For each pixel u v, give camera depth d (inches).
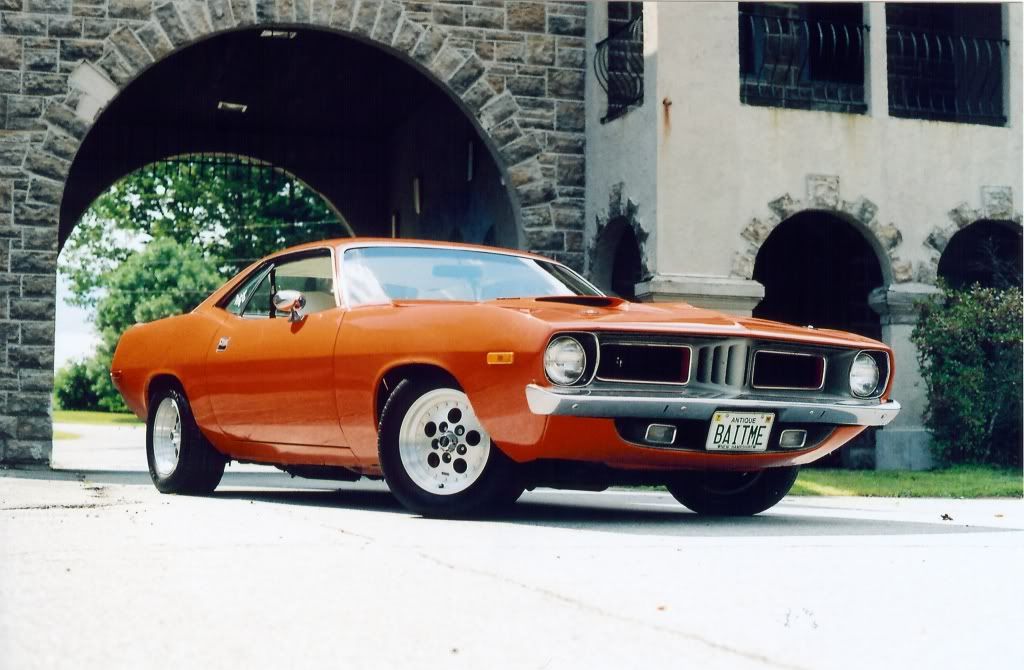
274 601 113.7
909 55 542.9
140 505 219.6
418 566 137.3
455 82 487.5
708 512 240.2
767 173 441.4
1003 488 342.0
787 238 540.7
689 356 195.8
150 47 456.1
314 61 607.2
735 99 438.6
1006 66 486.3
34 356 436.8
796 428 206.7
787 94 521.0
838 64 527.5
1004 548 166.6
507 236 550.6
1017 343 449.1
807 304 539.5
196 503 227.9
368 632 100.6
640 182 444.1
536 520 206.1
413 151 705.0
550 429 188.9
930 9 543.8
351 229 762.2
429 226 677.9
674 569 140.3
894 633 104.4
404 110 694.5
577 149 496.4
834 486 350.0
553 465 201.3
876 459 450.9
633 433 192.7
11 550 146.4
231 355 246.8
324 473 247.4
